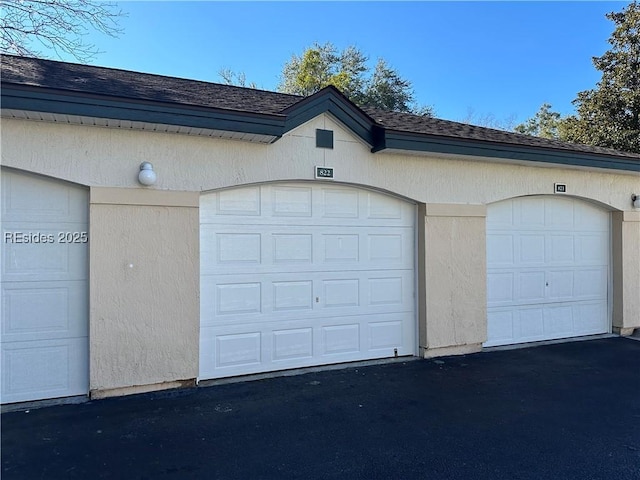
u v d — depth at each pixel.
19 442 3.91
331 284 6.42
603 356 7.12
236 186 5.67
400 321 6.90
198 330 5.45
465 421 4.50
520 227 7.92
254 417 4.54
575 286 8.48
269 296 6.02
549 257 8.22
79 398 4.96
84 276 5.03
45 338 4.89
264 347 5.99
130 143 5.09
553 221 8.25
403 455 3.77
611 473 3.49
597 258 8.74
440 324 6.95
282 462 3.63
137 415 4.54
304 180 6.05
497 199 7.42
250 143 5.67
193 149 5.38
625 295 8.72
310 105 5.75
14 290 4.78
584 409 4.85
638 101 16.00
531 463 3.65
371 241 6.70
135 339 5.12
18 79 4.77
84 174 4.90
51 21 7.91
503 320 7.75
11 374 4.76
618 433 4.23
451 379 5.87
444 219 6.99
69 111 4.44
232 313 5.80
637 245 8.88
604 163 7.88
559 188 7.98
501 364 6.61
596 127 17.08
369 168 6.42
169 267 5.29
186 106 4.88
